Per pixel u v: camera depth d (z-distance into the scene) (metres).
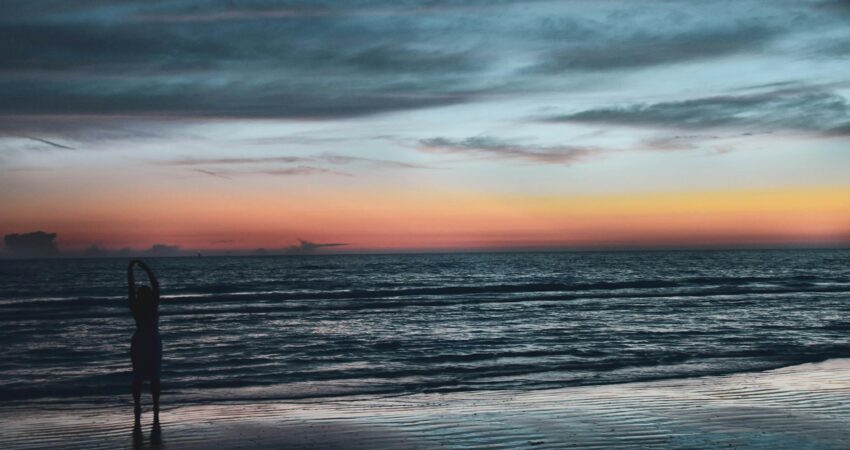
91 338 17.39
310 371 11.91
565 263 101.94
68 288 44.66
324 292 31.72
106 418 8.19
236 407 8.90
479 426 7.52
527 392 9.88
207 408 8.85
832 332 16.92
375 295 31.50
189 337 16.92
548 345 14.98
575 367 12.05
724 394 9.43
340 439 7.00
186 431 7.41
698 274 57.56
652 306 24.73
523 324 19.30
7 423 7.85
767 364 12.16
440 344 15.32
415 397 9.60
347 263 118.69
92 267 115.38
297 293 31.33
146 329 7.78
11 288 45.25
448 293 32.59
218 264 124.56
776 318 20.38
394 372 11.75
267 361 13.15
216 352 14.40
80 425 7.76
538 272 67.44
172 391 10.19
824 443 6.64
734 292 31.88
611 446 6.61
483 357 13.32
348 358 13.45
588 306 24.94
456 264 102.06
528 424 7.60
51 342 16.58
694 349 14.09
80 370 12.51
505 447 6.63
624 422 7.66
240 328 18.86
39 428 7.59
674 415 8.01
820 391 9.59
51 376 11.77
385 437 7.06
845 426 7.39
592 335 16.66
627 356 13.22
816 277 46.16
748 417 7.86
